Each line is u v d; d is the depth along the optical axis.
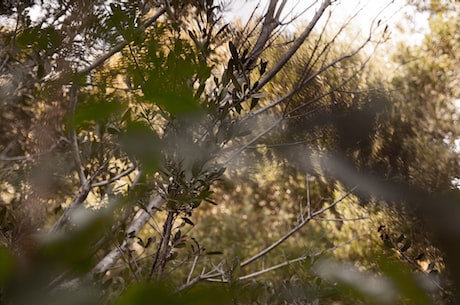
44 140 0.60
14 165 2.03
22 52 2.00
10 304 0.36
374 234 5.90
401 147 7.02
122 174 2.49
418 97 7.49
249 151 5.57
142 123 0.50
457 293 1.45
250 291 2.30
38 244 0.40
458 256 1.45
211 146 1.43
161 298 0.35
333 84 5.89
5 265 0.36
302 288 2.21
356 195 6.66
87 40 0.82
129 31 0.72
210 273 2.41
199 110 0.44
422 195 6.42
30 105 2.23
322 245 5.85
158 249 1.91
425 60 7.66
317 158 6.31
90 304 0.43
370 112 6.88
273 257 7.12
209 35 1.78
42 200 0.54
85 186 2.30
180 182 1.60
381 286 0.56
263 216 8.01
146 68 0.52
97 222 0.44
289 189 7.19
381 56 7.08
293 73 5.04
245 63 1.94
